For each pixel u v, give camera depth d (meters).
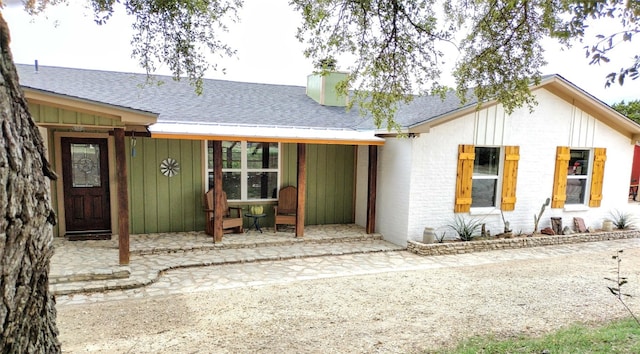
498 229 10.12
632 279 7.10
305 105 12.12
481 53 5.64
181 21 4.97
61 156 8.88
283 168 10.64
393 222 9.75
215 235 8.87
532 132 10.09
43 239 1.89
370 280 7.01
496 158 10.06
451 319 5.19
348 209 11.45
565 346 4.11
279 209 10.56
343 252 8.82
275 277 7.12
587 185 11.09
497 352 4.05
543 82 9.57
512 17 5.20
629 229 11.21
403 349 4.26
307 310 5.53
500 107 9.70
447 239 9.62
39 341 1.93
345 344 4.41
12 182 1.66
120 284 6.36
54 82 9.86
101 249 8.12
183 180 9.75
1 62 1.64
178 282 6.76
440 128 9.27
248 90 12.52
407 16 5.40
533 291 6.42
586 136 10.69
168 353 4.16
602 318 5.17
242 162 10.27
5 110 1.64
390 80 5.86
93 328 4.84
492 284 6.81
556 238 10.06
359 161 11.16
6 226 1.63
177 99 10.52
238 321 5.11
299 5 5.16
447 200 9.55
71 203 9.12
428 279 7.09
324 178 11.05
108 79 10.84
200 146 9.80
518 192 10.19
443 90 6.02
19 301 1.73
